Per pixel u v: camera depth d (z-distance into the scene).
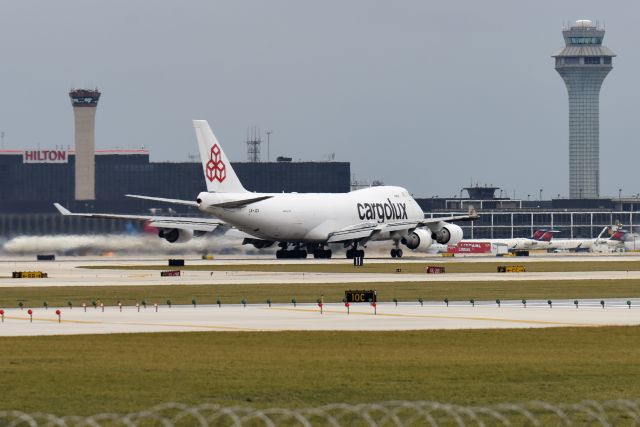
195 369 158.75
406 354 175.00
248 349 181.12
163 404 131.88
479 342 190.75
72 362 165.25
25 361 166.12
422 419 123.75
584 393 139.88
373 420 123.44
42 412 126.75
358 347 183.75
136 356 172.12
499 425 120.88
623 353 176.38
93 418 122.81
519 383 147.50
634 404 129.12
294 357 171.38
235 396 137.50
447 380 149.75
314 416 125.12
